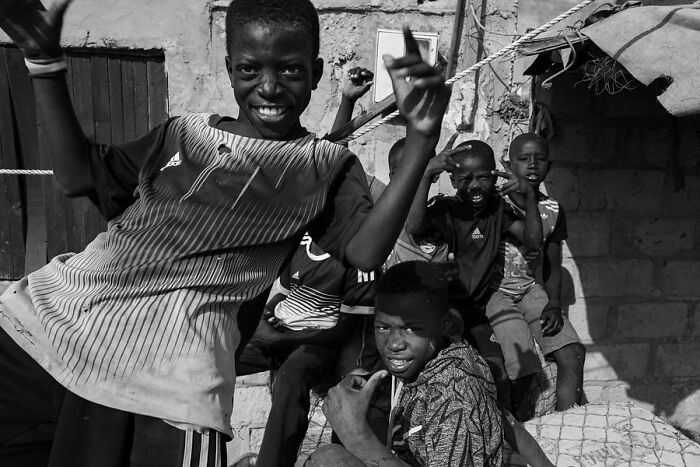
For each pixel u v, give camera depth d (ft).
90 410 4.63
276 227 4.83
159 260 4.64
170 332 4.57
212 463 4.53
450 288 12.16
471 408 6.77
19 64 12.77
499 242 12.32
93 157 5.12
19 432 5.01
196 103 13.33
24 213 13.28
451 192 14.30
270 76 4.95
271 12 4.90
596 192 15.08
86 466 4.59
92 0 12.62
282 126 5.12
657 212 15.49
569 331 13.00
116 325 4.58
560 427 9.87
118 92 13.16
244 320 5.20
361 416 7.30
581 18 12.30
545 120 14.28
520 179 12.62
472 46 13.83
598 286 15.48
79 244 13.35
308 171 5.08
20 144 13.04
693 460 9.04
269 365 10.57
